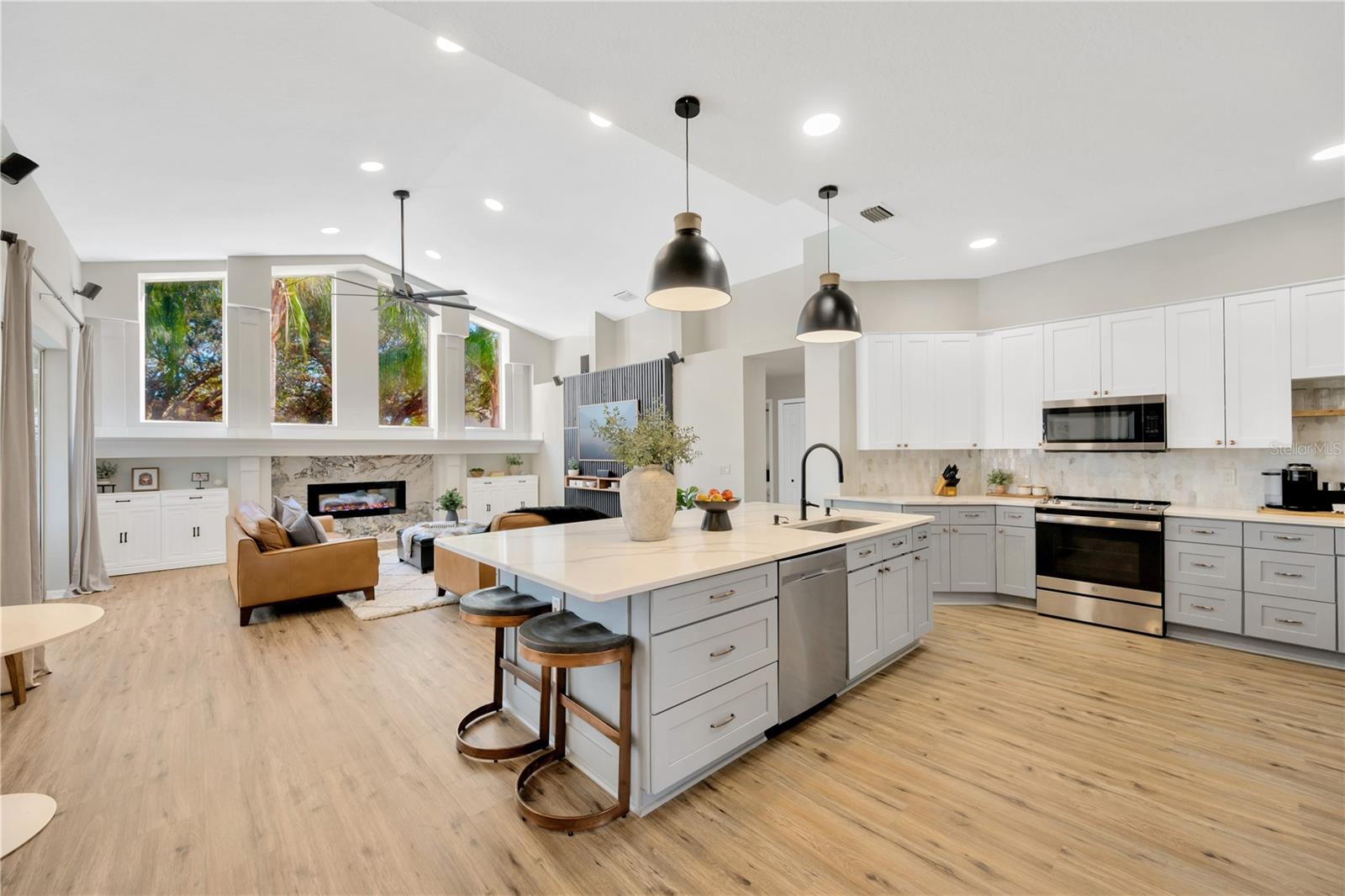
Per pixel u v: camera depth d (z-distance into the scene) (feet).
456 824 6.26
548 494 30.17
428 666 10.88
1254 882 5.33
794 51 6.43
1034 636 12.31
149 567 18.93
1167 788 6.80
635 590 5.92
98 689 9.76
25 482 10.02
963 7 5.74
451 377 27.73
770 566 7.87
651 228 18.75
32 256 10.41
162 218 16.84
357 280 24.90
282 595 13.76
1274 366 11.45
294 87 11.44
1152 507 12.79
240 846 5.87
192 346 21.61
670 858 5.72
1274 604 10.83
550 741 7.88
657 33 6.09
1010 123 7.98
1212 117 7.88
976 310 16.30
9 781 7.02
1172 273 12.95
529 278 24.27
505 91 12.42
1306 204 11.26
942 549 14.83
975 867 5.56
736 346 20.72
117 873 5.48
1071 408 14.05
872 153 8.82
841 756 7.61
